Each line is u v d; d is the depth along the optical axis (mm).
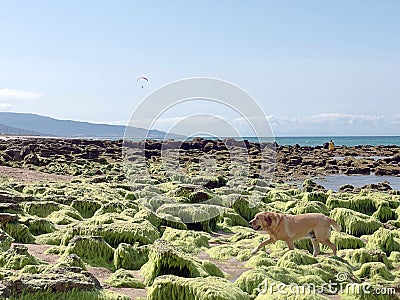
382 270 8547
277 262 8953
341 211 12633
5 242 8617
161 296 6539
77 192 15008
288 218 9844
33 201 12570
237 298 6352
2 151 32219
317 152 53156
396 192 20016
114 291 6922
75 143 43188
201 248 10414
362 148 61844
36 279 6328
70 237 9453
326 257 9516
